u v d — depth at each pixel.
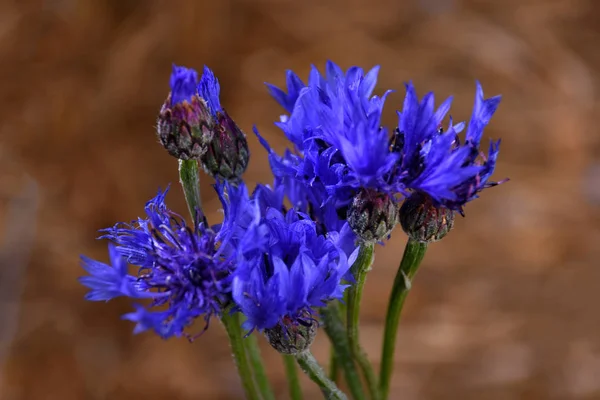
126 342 0.71
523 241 0.76
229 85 0.89
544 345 0.70
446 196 0.32
